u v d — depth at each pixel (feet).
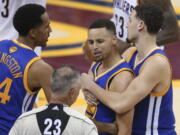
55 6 98.89
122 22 47.50
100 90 34.73
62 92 30.01
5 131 35.12
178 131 59.88
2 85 35.35
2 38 52.54
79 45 85.56
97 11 96.43
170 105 36.29
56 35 89.10
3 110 35.35
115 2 48.21
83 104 67.05
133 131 36.42
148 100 35.45
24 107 35.83
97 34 34.30
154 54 34.73
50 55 82.43
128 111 34.32
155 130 35.96
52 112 29.99
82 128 29.53
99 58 34.83
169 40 48.11
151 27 34.91
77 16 95.66
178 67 79.41
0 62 35.83
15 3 51.65
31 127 29.76
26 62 35.17
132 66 37.52
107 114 35.35
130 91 34.01
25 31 36.09
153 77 34.14
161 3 47.91
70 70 30.48
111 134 35.22
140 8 35.42
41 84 35.40
